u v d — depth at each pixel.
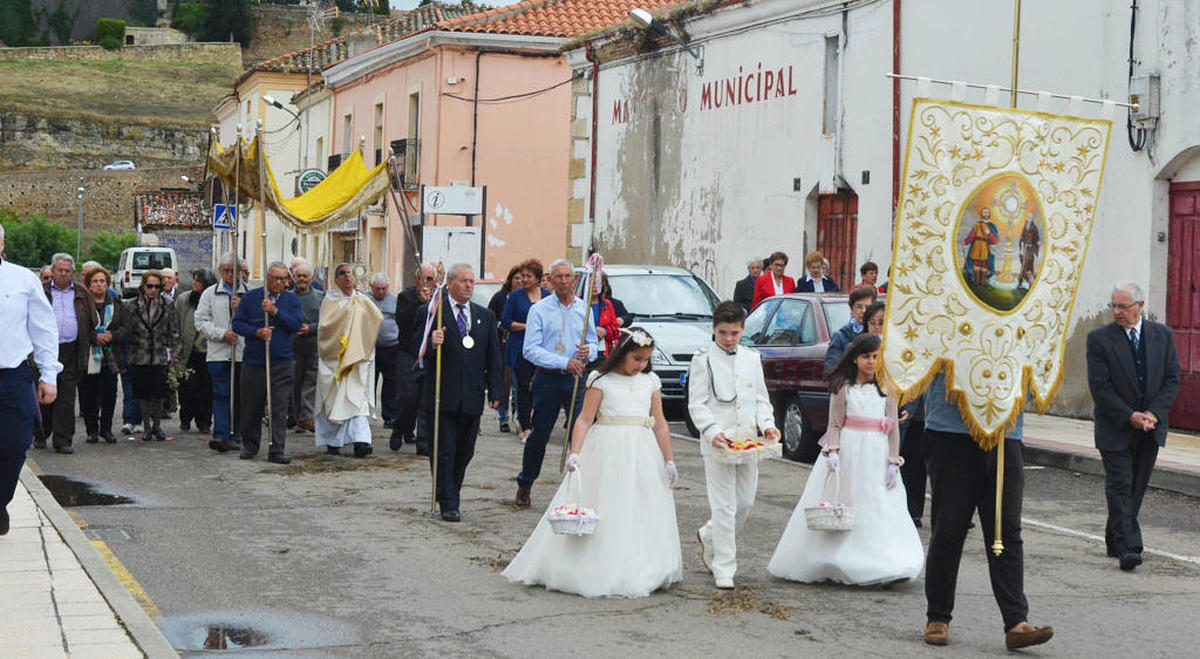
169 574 9.15
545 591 8.74
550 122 39.34
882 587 9.02
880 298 11.62
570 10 39.88
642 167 29.08
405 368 15.59
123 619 7.29
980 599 8.73
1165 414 9.94
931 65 20.94
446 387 11.40
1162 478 13.71
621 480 8.73
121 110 114.19
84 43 134.00
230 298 15.78
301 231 16.50
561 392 11.80
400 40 40.47
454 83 38.44
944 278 7.38
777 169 24.58
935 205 7.35
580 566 8.62
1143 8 17.44
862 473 9.08
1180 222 17.25
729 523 8.93
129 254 55.25
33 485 12.12
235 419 17.05
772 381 15.60
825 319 15.24
